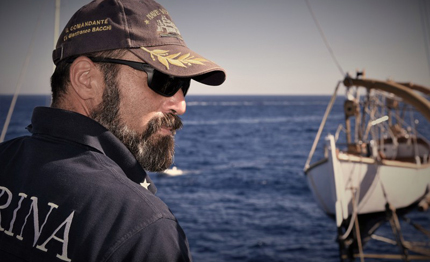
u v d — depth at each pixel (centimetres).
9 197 80
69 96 91
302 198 2258
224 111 13788
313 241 1473
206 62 95
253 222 1728
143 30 89
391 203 859
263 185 2645
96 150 81
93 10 90
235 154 4400
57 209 71
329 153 749
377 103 859
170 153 95
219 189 2483
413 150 1219
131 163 85
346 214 754
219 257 1299
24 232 73
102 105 88
